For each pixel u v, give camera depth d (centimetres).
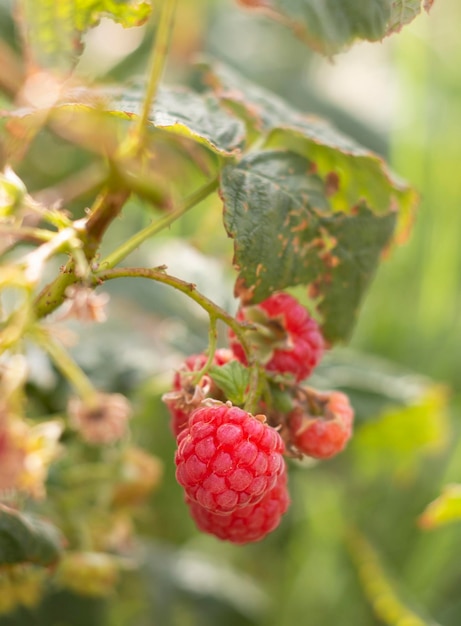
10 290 39
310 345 31
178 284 29
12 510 32
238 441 28
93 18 29
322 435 30
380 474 56
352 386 43
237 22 70
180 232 58
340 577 54
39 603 45
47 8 29
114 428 37
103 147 33
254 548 56
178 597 48
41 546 32
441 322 60
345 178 34
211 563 52
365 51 71
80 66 52
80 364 42
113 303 46
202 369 29
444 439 48
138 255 48
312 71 67
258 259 30
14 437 29
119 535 41
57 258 45
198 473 28
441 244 61
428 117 64
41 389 40
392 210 34
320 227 32
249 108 35
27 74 31
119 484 40
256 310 31
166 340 44
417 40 61
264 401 30
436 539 54
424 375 59
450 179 63
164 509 52
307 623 53
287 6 29
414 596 53
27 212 30
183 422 30
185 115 32
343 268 33
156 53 30
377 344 60
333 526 53
